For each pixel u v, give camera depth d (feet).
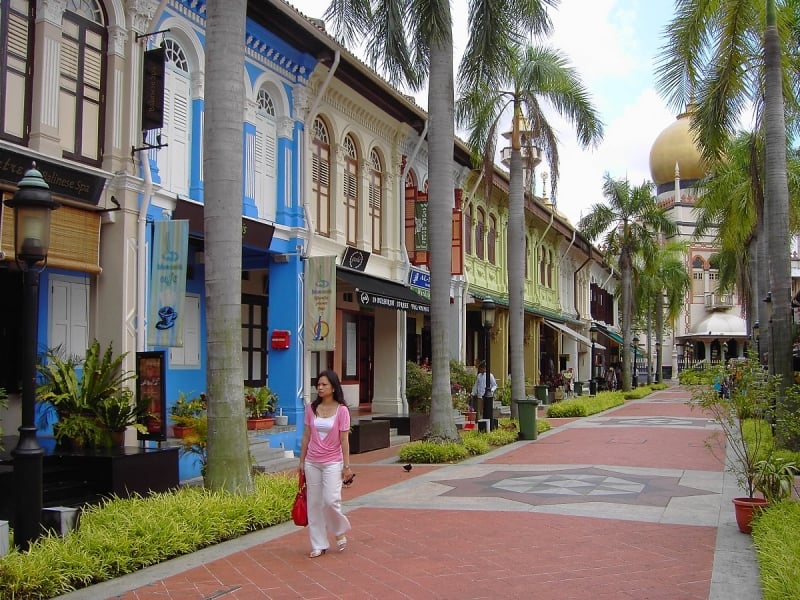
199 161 43.88
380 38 49.47
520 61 67.31
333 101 57.11
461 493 35.29
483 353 99.96
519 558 23.35
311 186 54.54
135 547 22.85
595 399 99.91
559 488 35.96
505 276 100.12
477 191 89.35
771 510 25.21
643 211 130.11
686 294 201.05
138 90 38.04
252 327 54.95
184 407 40.04
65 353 35.68
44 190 22.13
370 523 28.89
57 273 35.58
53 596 20.13
